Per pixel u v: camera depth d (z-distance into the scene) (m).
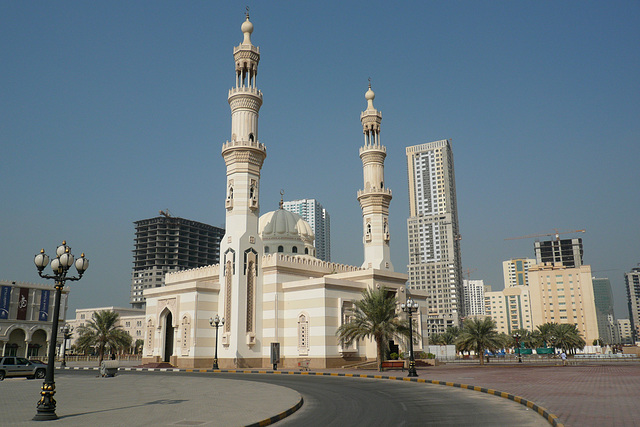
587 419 17.36
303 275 70.31
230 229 67.12
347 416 21.47
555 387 29.53
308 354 62.28
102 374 48.69
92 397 28.53
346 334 56.84
